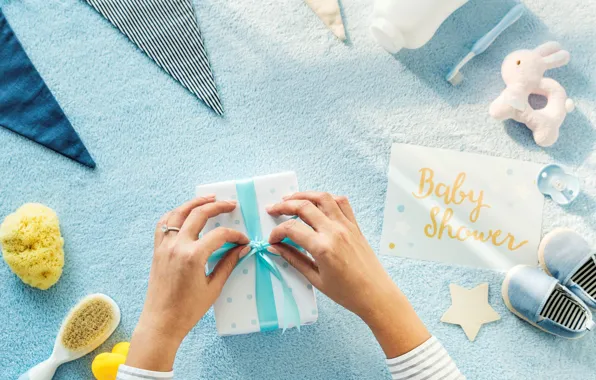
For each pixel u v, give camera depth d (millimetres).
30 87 1104
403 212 1109
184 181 1107
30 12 1114
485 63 1124
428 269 1101
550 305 1079
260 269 918
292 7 1130
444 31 1130
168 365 830
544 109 1082
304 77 1127
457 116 1121
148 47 1113
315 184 1111
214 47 1124
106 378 1007
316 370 1072
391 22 1035
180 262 823
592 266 1078
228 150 1113
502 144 1116
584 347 1089
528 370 1083
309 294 917
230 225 928
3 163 1102
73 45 1118
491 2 1126
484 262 1104
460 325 1089
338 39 1131
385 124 1121
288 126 1118
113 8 1114
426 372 839
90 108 1115
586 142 1114
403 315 872
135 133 1114
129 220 1100
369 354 1076
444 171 1115
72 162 1107
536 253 1108
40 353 1071
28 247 1026
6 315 1078
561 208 1109
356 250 865
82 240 1094
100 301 1054
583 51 1119
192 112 1117
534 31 1122
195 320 853
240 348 1072
